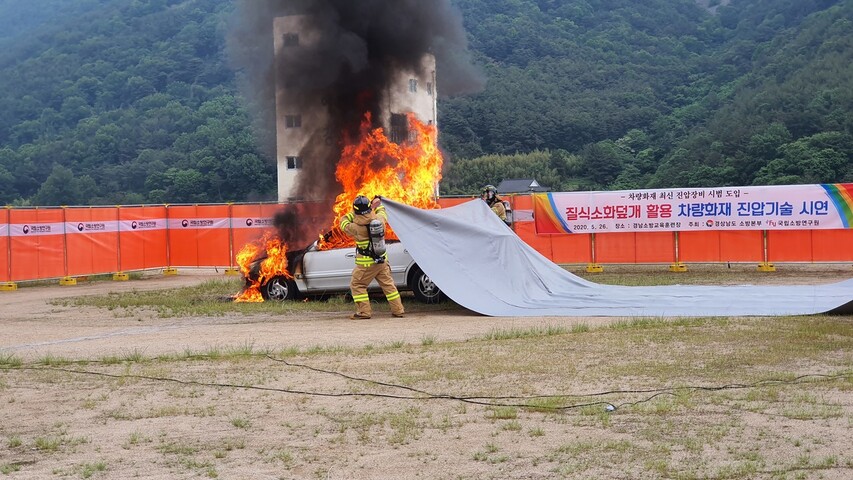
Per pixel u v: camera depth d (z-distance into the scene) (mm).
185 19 120000
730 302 13188
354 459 5746
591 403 6969
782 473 5188
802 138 59188
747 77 84688
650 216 20500
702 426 6242
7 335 12516
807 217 19469
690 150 67938
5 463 5820
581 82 93188
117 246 23234
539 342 9992
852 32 80438
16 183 85500
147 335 11953
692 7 126000
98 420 6934
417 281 14812
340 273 15289
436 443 6043
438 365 8727
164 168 78250
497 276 14047
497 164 69000
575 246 21109
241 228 23828
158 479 5445
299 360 9258
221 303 15656
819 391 7180
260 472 5531
